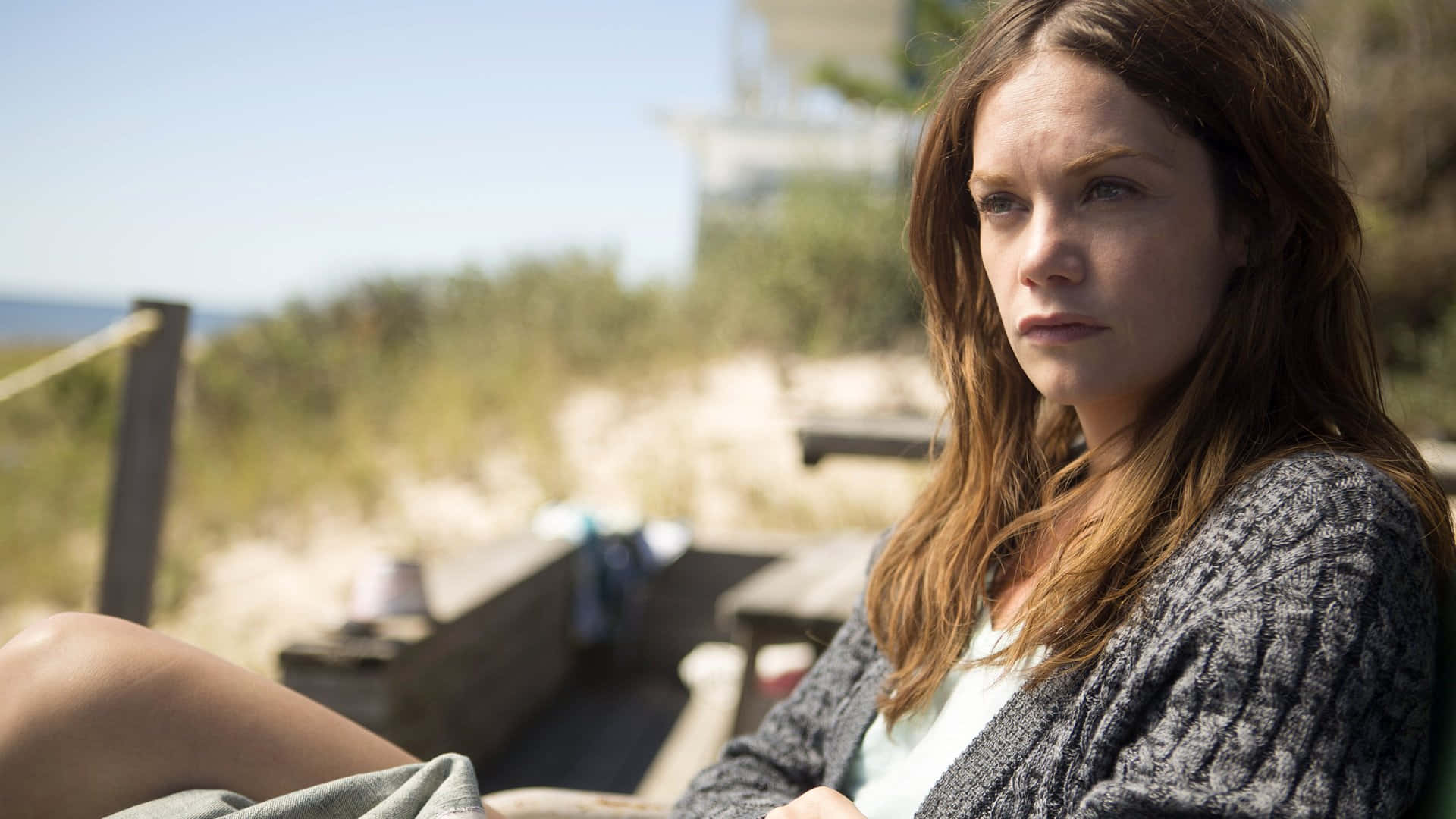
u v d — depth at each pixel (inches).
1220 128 40.3
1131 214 39.9
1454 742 34.9
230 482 319.6
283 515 305.9
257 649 210.8
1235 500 38.3
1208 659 34.7
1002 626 47.4
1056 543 47.9
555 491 315.0
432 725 131.1
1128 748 36.2
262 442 359.9
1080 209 40.4
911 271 55.9
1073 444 54.2
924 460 137.1
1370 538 34.4
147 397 141.7
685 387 406.9
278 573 266.8
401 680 120.8
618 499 309.4
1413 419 286.2
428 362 436.1
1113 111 39.8
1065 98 40.4
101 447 364.8
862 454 138.5
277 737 48.9
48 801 45.5
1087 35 40.3
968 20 48.6
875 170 604.7
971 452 53.4
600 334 448.8
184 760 47.1
